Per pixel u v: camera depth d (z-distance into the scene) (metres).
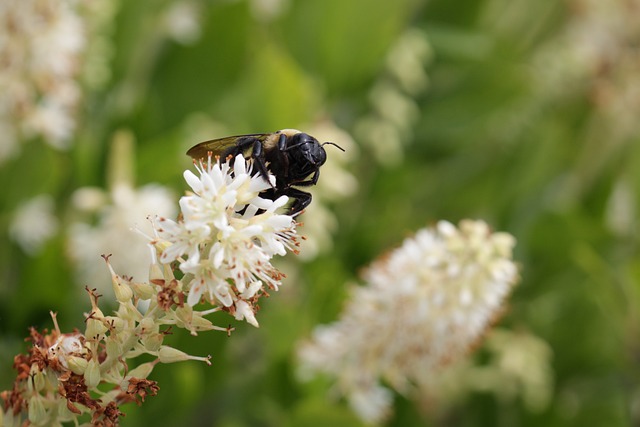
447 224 0.41
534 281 0.57
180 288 0.31
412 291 0.41
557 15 0.66
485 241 0.41
